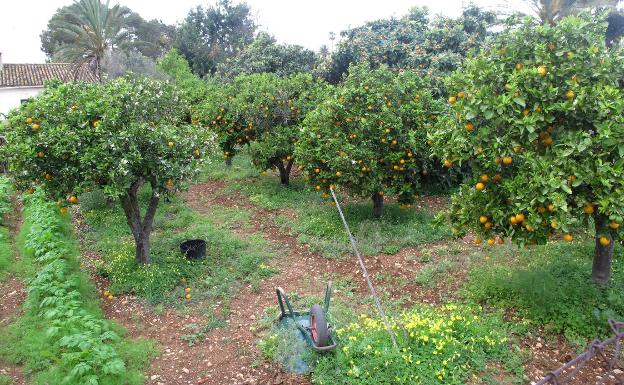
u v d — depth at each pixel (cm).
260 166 1138
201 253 748
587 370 471
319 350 470
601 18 508
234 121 1165
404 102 852
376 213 909
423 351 472
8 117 647
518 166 488
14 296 645
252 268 732
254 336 549
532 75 470
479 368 464
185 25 3266
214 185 1265
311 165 836
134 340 546
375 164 792
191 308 617
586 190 456
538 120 470
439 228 842
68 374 454
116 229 894
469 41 1433
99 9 2497
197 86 2150
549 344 511
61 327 513
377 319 552
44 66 2634
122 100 657
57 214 945
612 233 475
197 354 522
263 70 2061
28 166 605
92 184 614
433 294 630
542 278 584
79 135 604
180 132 684
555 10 1473
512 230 484
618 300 534
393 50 1556
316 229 874
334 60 1695
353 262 744
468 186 550
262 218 976
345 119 828
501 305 570
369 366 454
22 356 498
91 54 2488
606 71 484
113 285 664
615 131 440
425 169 841
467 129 497
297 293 652
